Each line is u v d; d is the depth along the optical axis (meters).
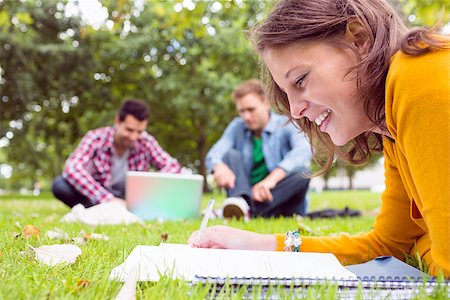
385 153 1.64
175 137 18.09
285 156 4.26
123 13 5.79
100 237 2.23
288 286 1.14
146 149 4.86
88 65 15.55
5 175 36.97
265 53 1.46
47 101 16.33
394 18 1.42
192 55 15.44
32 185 38.00
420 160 1.17
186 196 4.02
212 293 1.08
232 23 15.27
